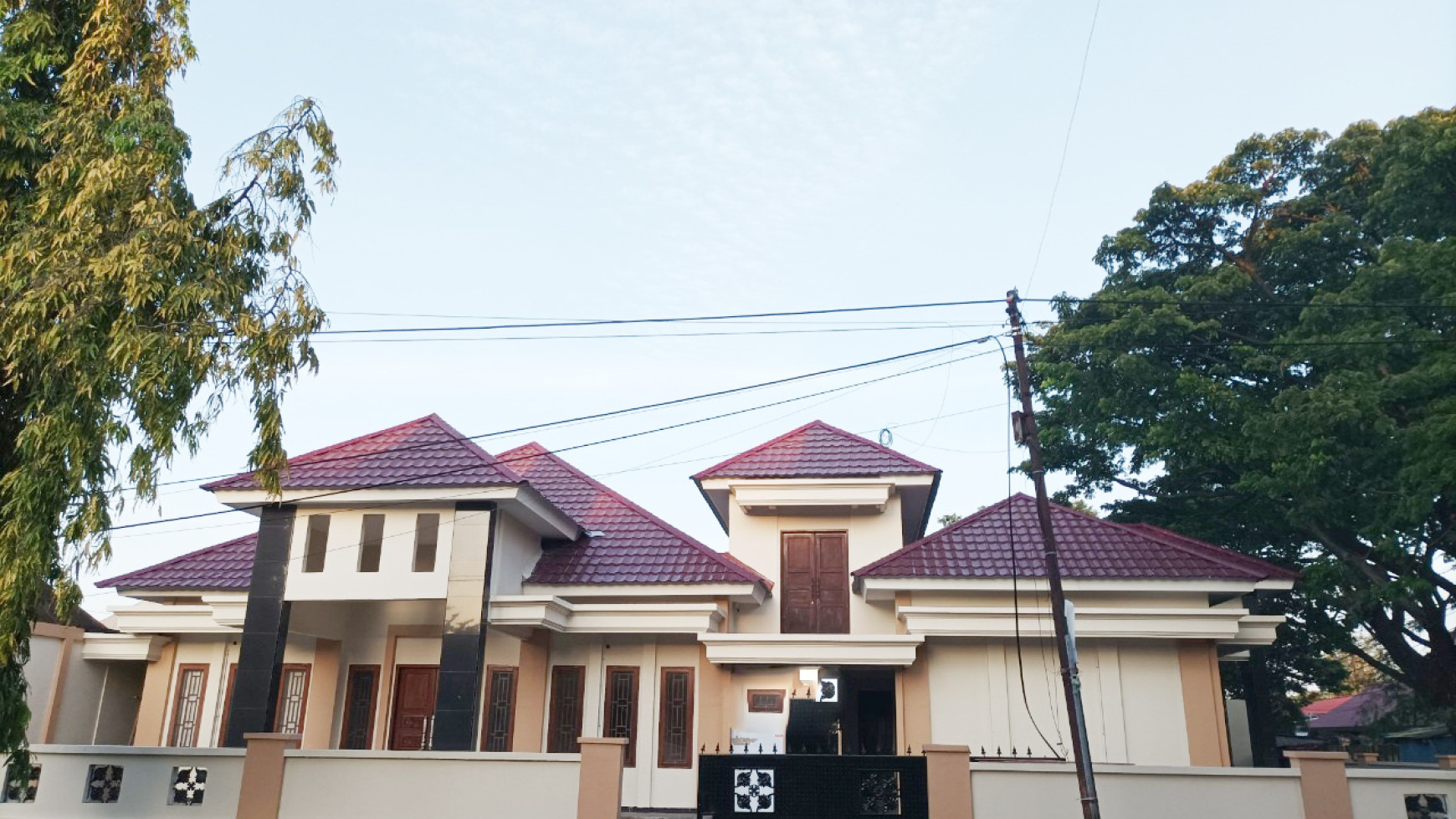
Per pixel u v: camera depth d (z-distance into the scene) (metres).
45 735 18.20
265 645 15.91
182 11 11.10
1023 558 16.92
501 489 16.12
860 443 20.72
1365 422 18.42
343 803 12.62
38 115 10.48
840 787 12.19
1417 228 20.19
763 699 16.95
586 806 12.18
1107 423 22.58
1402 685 28.89
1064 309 24.16
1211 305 21.70
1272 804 11.84
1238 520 23.19
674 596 17.48
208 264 10.41
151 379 9.55
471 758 12.63
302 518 16.62
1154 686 16.00
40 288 9.52
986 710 16.12
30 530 9.34
